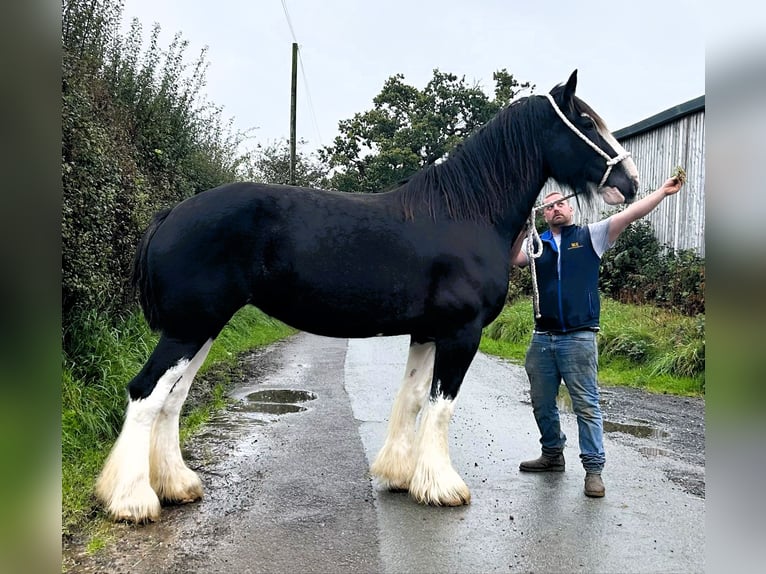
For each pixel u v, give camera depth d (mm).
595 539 3016
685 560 2803
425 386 3779
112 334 5262
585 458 3668
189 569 2627
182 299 3090
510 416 5695
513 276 15586
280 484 3758
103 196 5188
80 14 6602
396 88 31391
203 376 7285
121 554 2750
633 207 3729
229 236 3129
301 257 3195
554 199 3887
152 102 8984
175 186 9234
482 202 3541
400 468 3678
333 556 2783
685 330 8148
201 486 3490
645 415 5812
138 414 3102
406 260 3309
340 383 7336
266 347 10859
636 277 11898
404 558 2777
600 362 8477
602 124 3670
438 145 30062
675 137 12281
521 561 2773
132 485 3084
